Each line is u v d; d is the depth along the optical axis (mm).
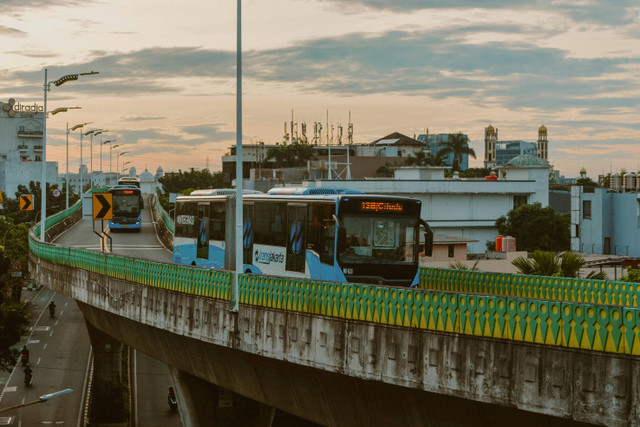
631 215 71688
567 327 17141
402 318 20906
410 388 20859
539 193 96250
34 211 134875
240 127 28828
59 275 49094
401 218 28031
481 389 18844
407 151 183125
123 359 76000
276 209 31625
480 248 89625
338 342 23000
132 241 78438
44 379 68500
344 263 27141
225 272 28797
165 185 197750
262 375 28250
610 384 16406
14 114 189875
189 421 37219
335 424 25328
